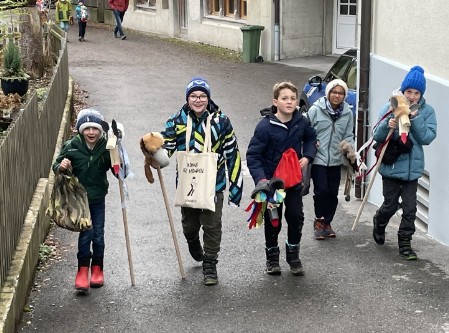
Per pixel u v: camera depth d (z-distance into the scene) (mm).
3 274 6027
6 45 14289
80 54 25516
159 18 30531
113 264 7520
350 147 7910
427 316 6266
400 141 7352
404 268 7309
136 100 17672
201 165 6766
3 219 6129
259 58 23250
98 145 6785
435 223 8125
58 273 7312
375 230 7898
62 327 6176
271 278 7113
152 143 6824
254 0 23656
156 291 6852
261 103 17172
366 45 9555
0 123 11125
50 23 19562
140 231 8586
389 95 9125
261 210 6902
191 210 7027
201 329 6102
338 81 7953
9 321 5609
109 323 6238
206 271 6980
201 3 27078
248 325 6148
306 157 7094
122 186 6871
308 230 8523
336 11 23500
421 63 8570
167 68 22438
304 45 23625
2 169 6215
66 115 13430
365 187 9578
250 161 6957
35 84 16641
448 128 7797
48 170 10125
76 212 6672
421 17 8516
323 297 6664
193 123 6852
